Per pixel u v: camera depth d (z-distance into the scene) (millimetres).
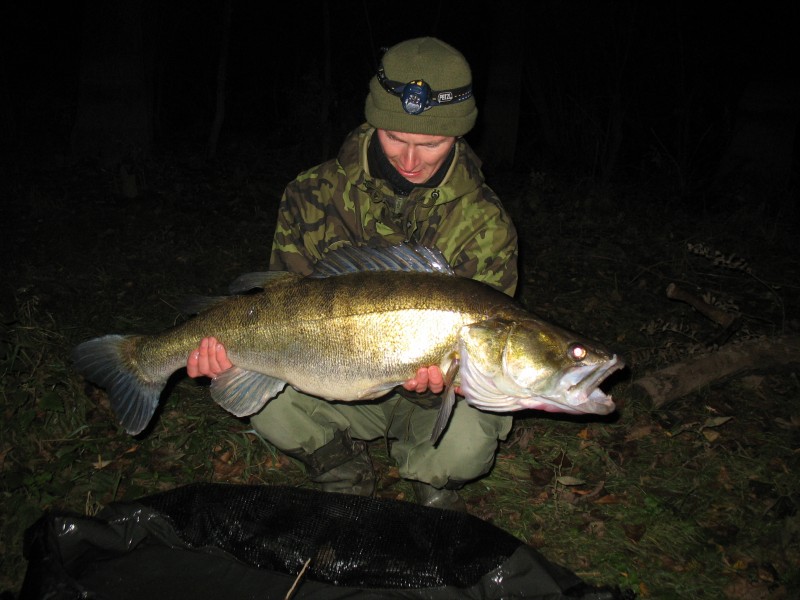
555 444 1836
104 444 1741
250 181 4492
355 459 1560
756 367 2129
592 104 5883
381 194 1408
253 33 6914
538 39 6020
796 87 4406
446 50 1281
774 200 4270
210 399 1961
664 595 1372
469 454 1403
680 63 5574
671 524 1555
